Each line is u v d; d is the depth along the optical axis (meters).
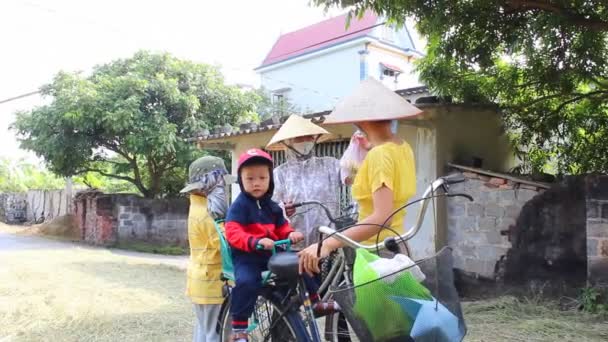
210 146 9.76
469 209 6.57
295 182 4.09
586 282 5.56
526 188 6.11
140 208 13.80
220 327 3.23
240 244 2.77
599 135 7.12
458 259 6.65
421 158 6.88
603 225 5.32
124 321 5.21
